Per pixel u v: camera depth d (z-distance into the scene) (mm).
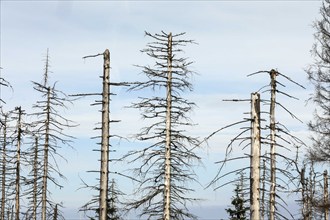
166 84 20141
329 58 20562
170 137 20312
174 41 20625
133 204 19562
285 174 13547
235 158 12281
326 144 20344
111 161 16703
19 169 29797
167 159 20266
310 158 20016
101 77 16703
